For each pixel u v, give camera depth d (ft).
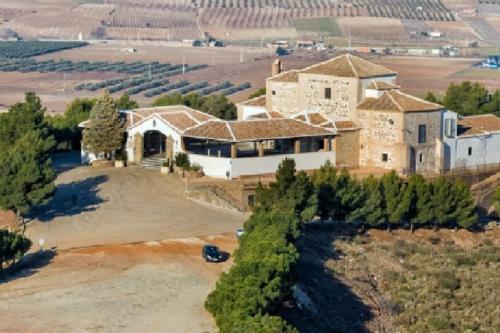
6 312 264.52
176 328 254.68
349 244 366.63
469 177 474.49
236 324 229.66
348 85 471.62
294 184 358.64
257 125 446.60
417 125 461.78
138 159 463.83
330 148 460.55
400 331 298.56
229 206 410.31
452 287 335.26
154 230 356.18
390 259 358.84
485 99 579.48
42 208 387.34
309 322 281.54
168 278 297.12
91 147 465.47
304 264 329.11
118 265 310.24
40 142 403.13
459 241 392.27
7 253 300.81
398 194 386.32
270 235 297.53
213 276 299.79
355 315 302.25
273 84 504.43
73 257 319.06
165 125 453.99
